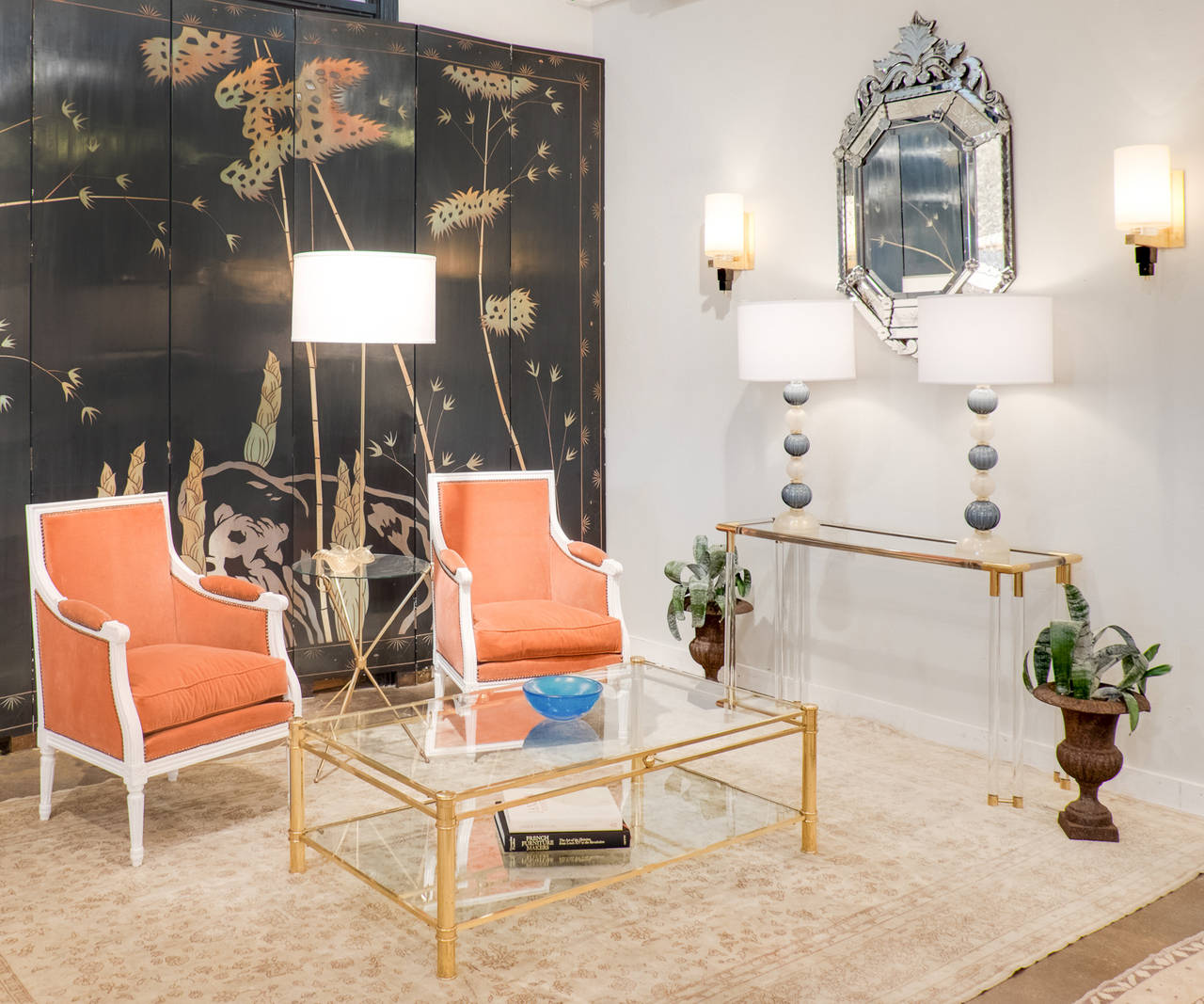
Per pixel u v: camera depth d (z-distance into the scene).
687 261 4.96
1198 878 2.95
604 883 2.61
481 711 3.09
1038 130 3.71
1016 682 3.42
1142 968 2.49
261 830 3.23
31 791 3.55
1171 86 3.36
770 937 2.62
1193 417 3.37
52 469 3.96
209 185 4.24
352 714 3.05
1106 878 2.95
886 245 4.16
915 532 4.15
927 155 4.00
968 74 3.86
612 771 3.27
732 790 3.25
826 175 4.38
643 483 5.26
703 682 3.38
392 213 4.68
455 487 4.25
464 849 2.80
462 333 4.91
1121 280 3.52
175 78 4.14
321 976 2.44
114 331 4.06
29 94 3.84
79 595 3.39
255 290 4.37
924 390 4.08
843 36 4.29
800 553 4.57
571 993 2.38
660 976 2.45
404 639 4.81
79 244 3.97
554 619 3.85
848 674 4.44
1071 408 3.66
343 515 4.64
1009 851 3.12
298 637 4.57
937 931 2.66
